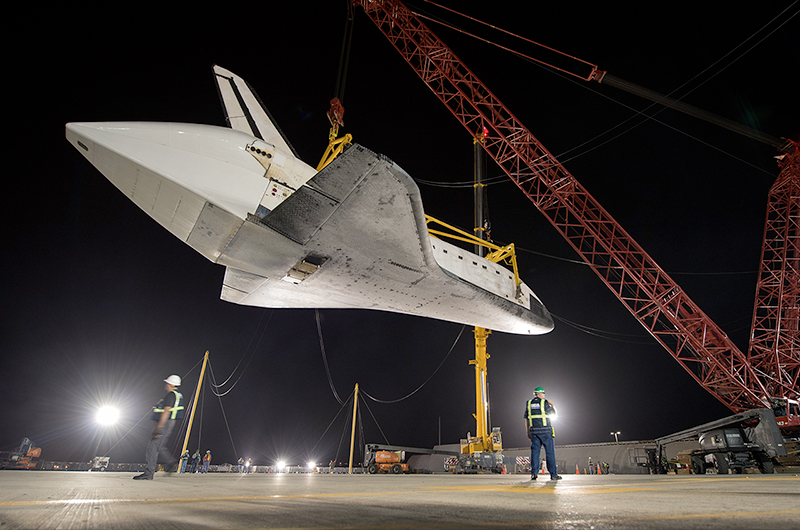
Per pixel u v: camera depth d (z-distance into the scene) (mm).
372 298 17922
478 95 42500
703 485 7133
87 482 6590
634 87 38062
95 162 12805
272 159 14312
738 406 40719
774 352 40688
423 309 19266
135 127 12688
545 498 4195
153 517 2592
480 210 41781
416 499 4059
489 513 2869
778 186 42906
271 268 15047
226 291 18156
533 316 21297
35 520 2443
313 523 2365
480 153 43656
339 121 26688
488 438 32688
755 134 38781
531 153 42000
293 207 12789
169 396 8320
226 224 13148
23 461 30625
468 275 18953
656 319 41531
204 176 12938
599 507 3264
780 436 17875
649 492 5160
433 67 43188
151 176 12484
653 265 41062
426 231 14461
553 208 43281
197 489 5520
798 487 6227
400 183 12648
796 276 41500
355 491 5473
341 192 12617
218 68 18312
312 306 19109
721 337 39594
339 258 14875
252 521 2443
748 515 2721
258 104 18500
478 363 35656
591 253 42875
